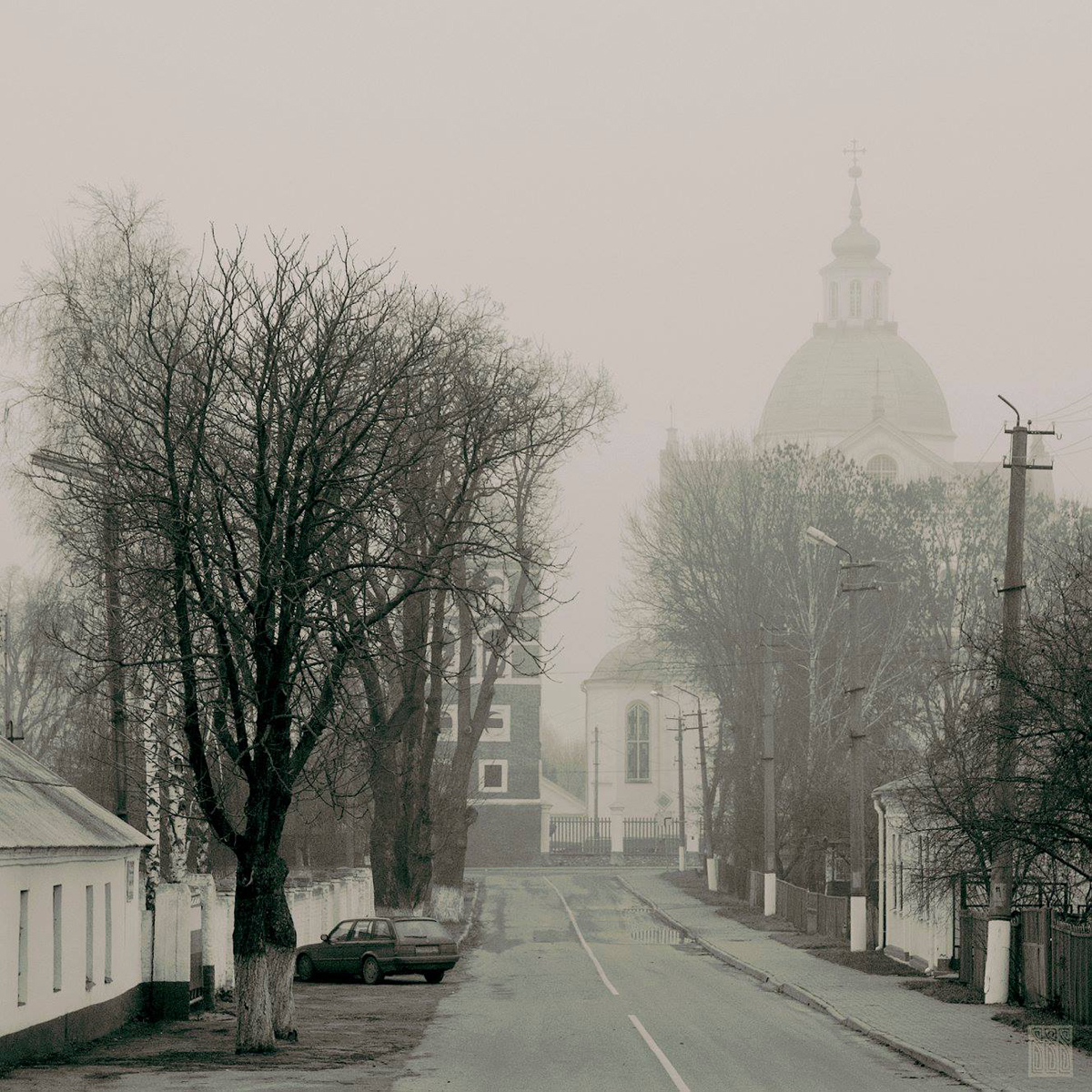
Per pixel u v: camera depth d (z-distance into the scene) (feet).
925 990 225.35
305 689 172.76
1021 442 209.46
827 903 352.08
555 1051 162.61
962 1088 136.15
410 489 179.11
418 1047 165.07
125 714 188.96
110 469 169.07
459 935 345.31
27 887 146.41
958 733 209.15
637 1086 136.77
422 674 296.92
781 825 448.65
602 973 275.18
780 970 264.93
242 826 287.48
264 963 160.25
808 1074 145.69
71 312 208.23
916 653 488.44
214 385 173.58
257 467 159.22
